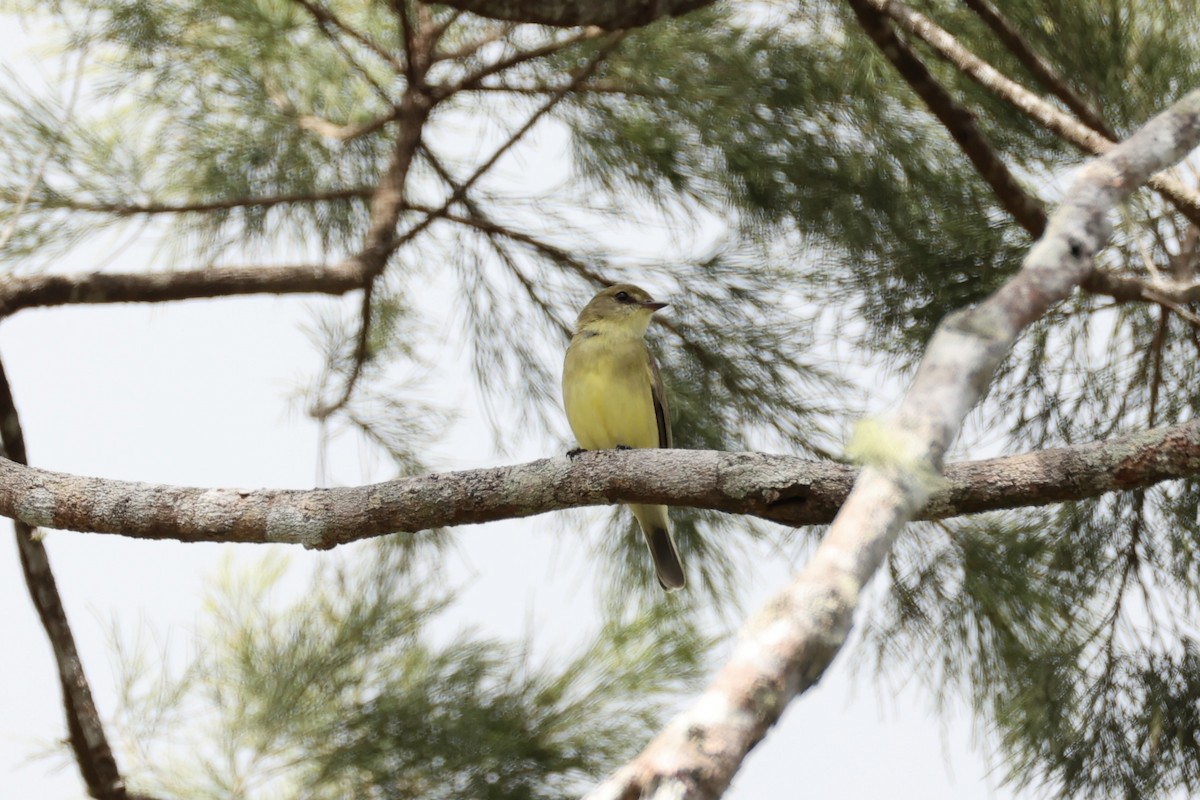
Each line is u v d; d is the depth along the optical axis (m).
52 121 8.73
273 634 9.32
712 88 8.92
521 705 8.55
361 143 10.25
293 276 8.30
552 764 8.33
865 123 8.85
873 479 3.09
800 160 8.84
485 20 9.76
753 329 9.41
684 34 9.01
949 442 3.22
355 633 9.05
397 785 8.38
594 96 9.66
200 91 9.82
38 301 7.78
